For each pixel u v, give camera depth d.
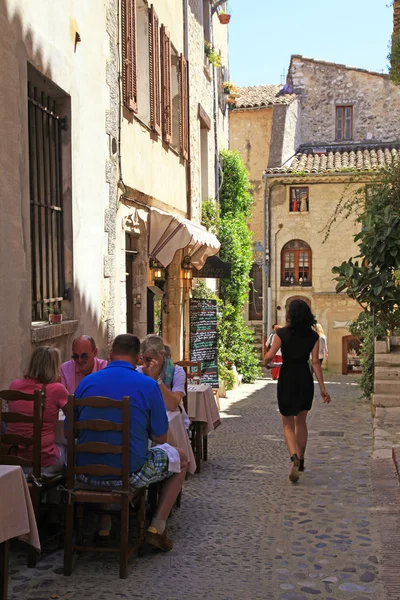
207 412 8.03
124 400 4.81
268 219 29.58
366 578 4.62
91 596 4.37
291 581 4.59
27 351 6.50
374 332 13.01
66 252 7.93
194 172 16.39
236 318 20.38
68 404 4.88
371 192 14.90
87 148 8.52
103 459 4.89
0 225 5.95
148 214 11.69
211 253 14.41
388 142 32.12
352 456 8.34
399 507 6.05
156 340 6.32
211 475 7.58
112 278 9.64
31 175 7.09
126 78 10.29
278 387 7.37
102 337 9.14
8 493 4.09
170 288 14.25
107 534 5.29
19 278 6.34
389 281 12.49
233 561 4.97
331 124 32.66
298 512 6.11
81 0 8.28
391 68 13.70
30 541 4.31
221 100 21.95
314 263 29.36
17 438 4.94
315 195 29.28
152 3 12.21
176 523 5.85
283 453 8.82
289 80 33.84
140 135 11.36
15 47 6.28
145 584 4.57
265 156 31.31
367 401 14.02
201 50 17.47
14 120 6.27
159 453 5.17
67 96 7.85
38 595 4.38
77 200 8.12
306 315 7.34
